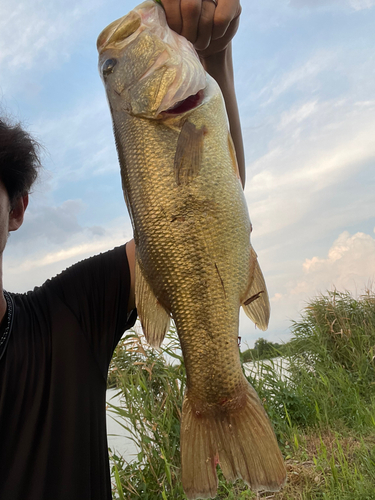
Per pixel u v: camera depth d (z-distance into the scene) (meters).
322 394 1.38
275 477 0.41
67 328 0.45
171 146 0.45
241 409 0.44
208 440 0.44
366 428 1.15
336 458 0.99
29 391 0.42
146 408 1.04
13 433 0.40
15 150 0.45
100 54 0.53
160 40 0.49
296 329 1.95
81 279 0.49
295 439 1.09
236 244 0.44
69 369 0.44
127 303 0.50
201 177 0.44
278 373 1.53
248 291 0.45
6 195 0.44
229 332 0.44
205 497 0.41
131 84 0.48
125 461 1.01
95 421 0.43
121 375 1.10
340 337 1.79
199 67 0.47
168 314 0.46
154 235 0.45
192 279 0.44
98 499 0.41
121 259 0.51
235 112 0.56
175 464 1.00
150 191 0.45
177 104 0.46
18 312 0.45
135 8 0.52
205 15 0.44
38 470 0.39
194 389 0.45
